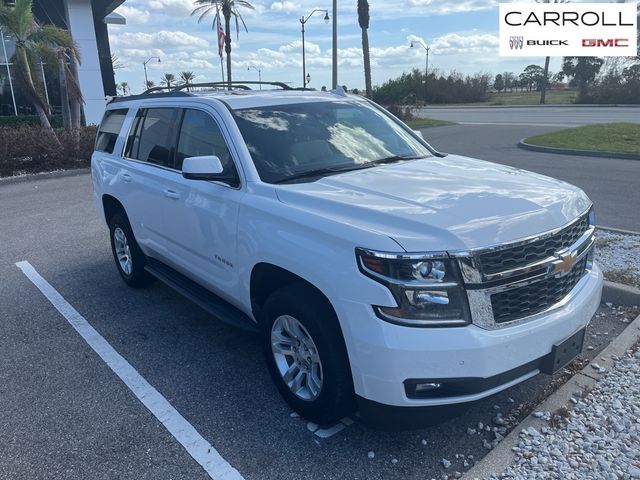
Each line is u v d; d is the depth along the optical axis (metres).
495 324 2.80
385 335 2.70
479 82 64.50
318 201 3.26
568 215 3.21
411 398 2.75
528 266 2.88
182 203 4.32
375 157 4.25
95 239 7.95
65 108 16.91
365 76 29.89
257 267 3.56
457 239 2.74
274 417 3.54
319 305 3.08
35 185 13.45
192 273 4.50
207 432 3.41
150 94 5.44
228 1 33.62
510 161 14.07
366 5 29.09
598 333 4.34
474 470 2.88
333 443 3.25
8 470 3.12
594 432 3.12
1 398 3.87
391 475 2.97
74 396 3.87
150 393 3.87
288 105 4.43
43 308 5.45
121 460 3.18
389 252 2.71
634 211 8.24
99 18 28.47
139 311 5.31
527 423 3.22
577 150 15.12
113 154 5.75
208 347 4.55
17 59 16.45
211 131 4.18
